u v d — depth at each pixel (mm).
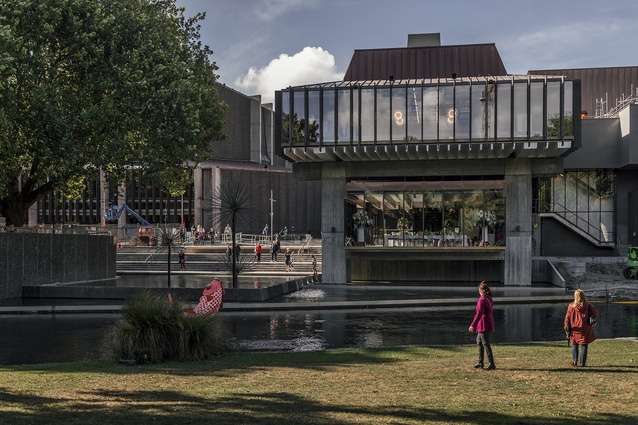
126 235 72938
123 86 32406
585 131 48531
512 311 27500
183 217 93562
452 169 40969
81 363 13758
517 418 7918
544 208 50688
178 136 33250
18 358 16078
